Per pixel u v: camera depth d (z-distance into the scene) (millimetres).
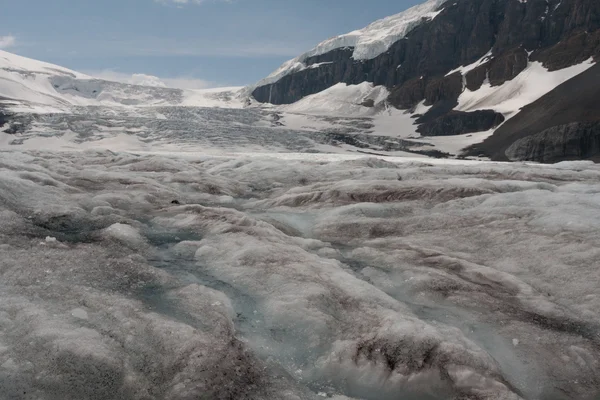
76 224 9312
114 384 4309
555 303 6988
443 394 4770
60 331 4777
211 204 13523
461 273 8086
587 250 8375
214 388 4414
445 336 5473
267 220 11047
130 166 18219
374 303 6289
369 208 12227
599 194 12062
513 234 9727
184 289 6410
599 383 5195
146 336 5031
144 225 9945
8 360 4320
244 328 5785
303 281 6809
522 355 5648
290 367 5199
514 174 17203
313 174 18344
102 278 6504
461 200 12586
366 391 4887
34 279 6105
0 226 8031
